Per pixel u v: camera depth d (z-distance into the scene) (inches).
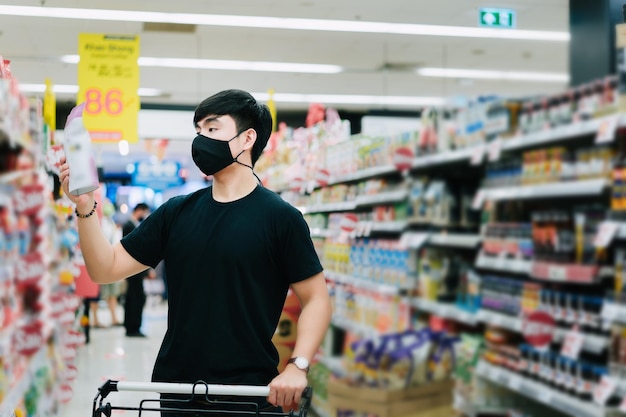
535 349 114.4
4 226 125.7
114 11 336.8
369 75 485.7
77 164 73.9
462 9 339.0
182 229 77.1
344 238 191.0
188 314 75.0
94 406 65.6
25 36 382.6
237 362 73.6
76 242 211.5
